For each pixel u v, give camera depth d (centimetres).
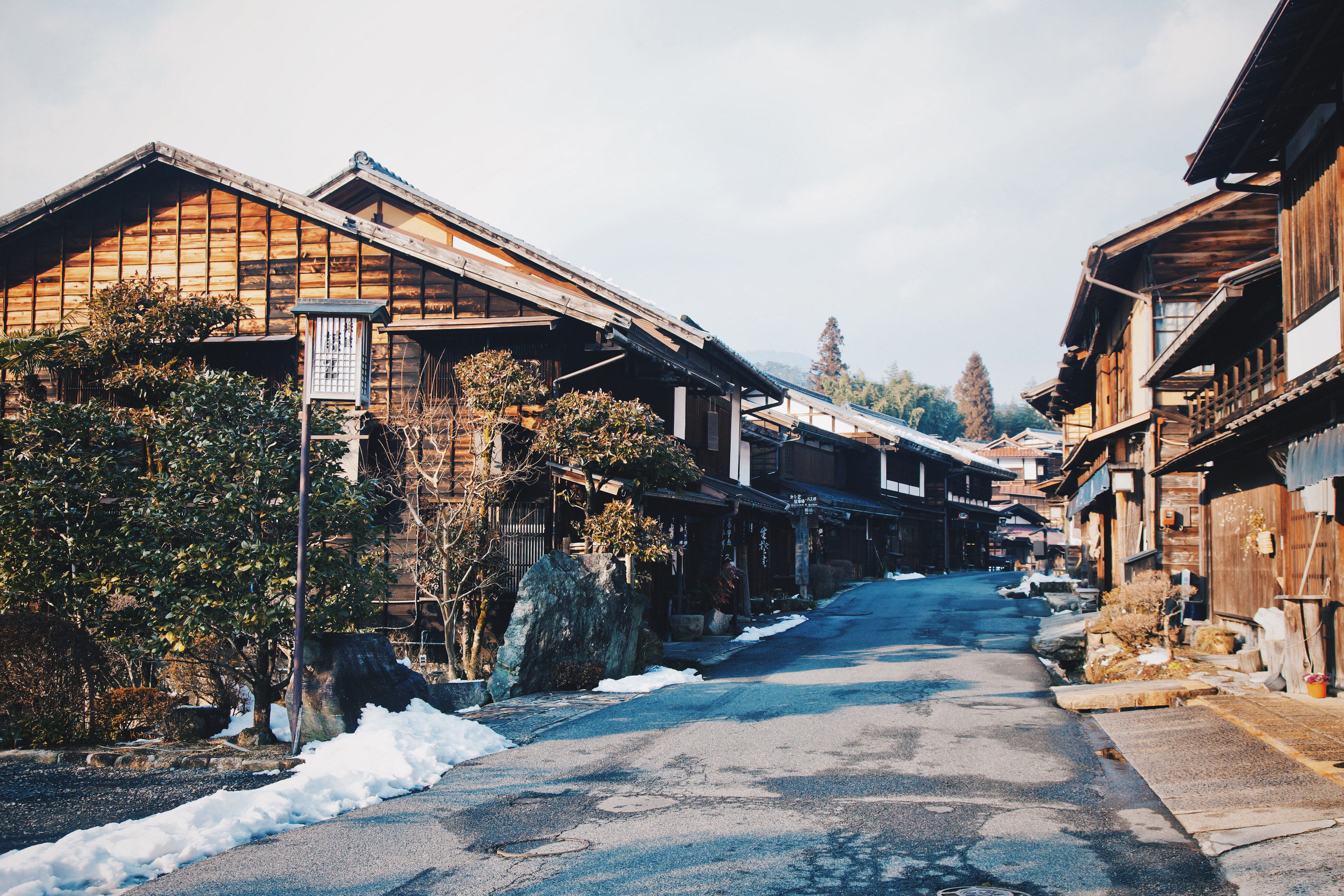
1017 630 1936
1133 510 1839
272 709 1013
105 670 909
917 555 4388
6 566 940
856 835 583
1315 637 994
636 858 543
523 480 1518
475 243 2023
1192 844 552
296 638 814
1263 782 662
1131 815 619
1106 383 2067
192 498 873
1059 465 6053
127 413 1214
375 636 927
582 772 772
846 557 3534
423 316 1655
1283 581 1112
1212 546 1505
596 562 1345
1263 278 1066
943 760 793
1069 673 1418
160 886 505
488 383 1430
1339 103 877
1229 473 1376
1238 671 1159
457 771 783
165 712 887
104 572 927
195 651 945
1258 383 1155
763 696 1155
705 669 1452
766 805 657
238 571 816
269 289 1695
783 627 2095
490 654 1490
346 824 624
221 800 636
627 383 1870
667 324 1948
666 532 1866
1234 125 1009
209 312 1540
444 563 1344
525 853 557
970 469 4950
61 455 977
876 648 1673
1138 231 1673
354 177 2009
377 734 802
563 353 1616
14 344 1381
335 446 930
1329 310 900
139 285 1537
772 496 2962
